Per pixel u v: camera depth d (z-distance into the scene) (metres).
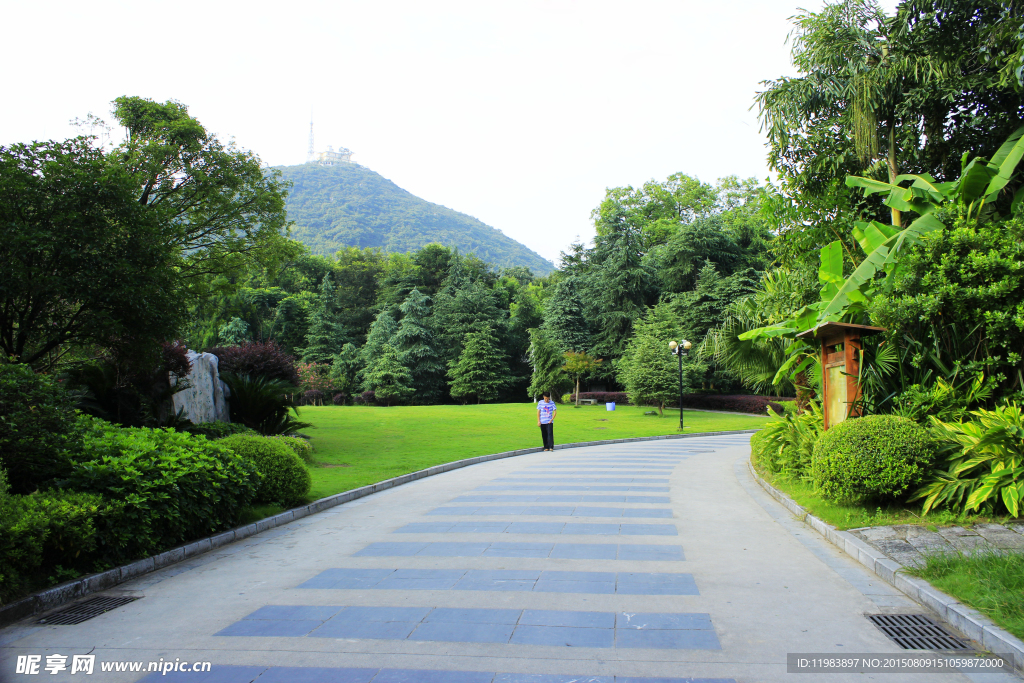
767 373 14.76
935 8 11.00
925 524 6.53
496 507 9.02
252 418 16.97
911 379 8.52
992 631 3.86
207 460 7.66
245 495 8.07
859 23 12.23
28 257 9.48
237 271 19.53
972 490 6.61
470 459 15.34
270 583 5.70
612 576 5.52
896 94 11.66
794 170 13.82
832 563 5.86
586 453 17.31
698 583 5.28
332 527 8.14
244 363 20.00
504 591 5.18
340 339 56.72
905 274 8.41
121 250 10.55
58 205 9.73
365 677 3.63
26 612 4.94
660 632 4.20
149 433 8.39
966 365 7.91
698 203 59.28
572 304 49.06
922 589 4.73
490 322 51.62
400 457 15.64
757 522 7.75
